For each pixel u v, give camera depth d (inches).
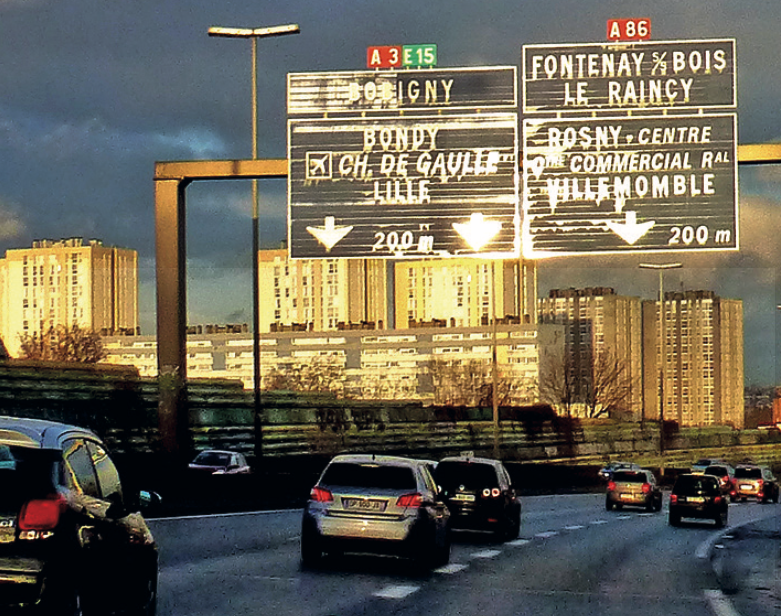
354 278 7716.5
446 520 768.3
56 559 320.8
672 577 772.6
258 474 1441.9
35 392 1950.1
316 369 5954.7
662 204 1040.8
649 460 5073.8
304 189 1071.0
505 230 1050.1
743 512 2177.7
